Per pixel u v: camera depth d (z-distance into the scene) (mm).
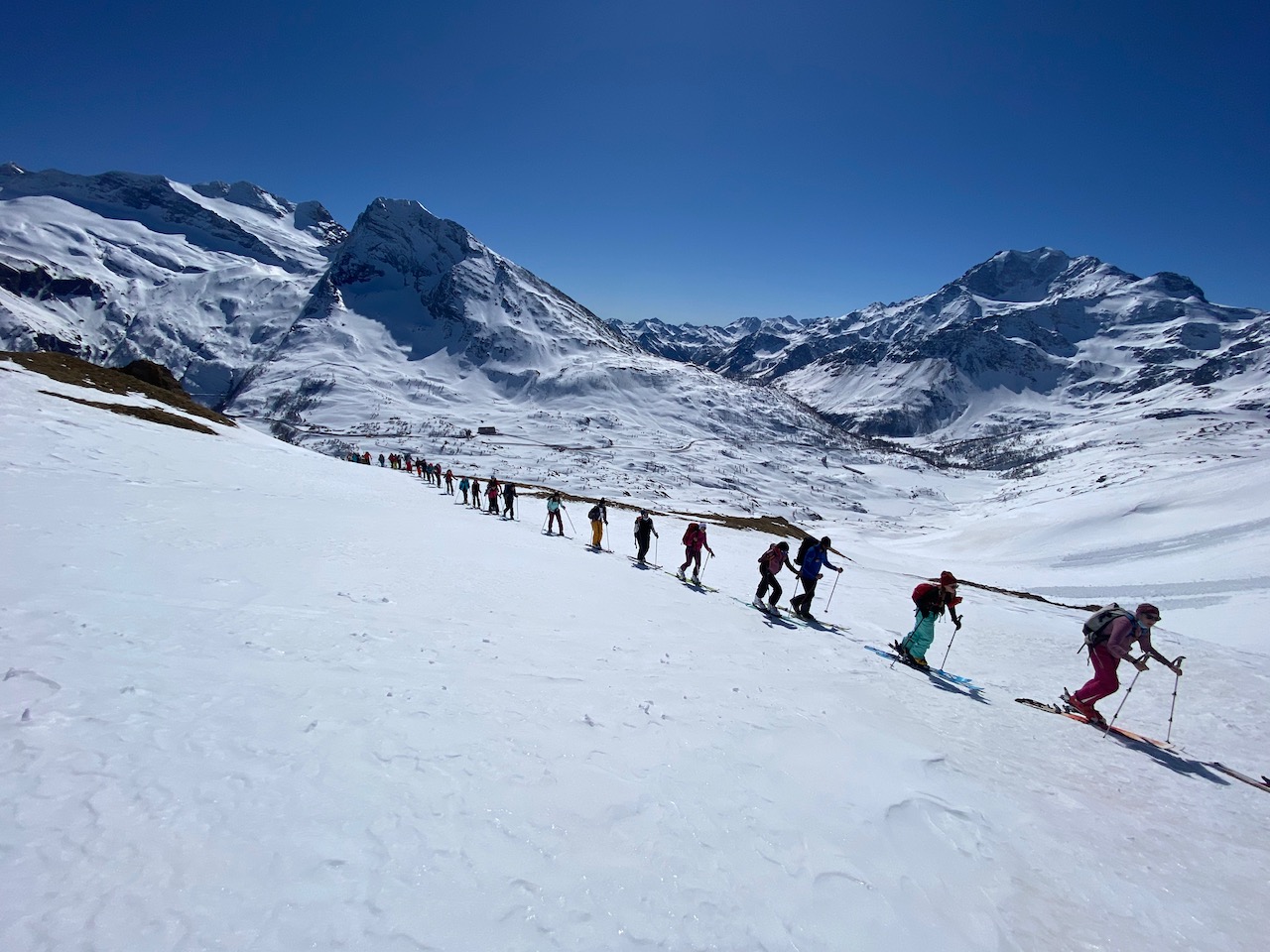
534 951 3291
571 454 183250
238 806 3932
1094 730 9609
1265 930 4703
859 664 11125
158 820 3678
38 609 6555
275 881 3410
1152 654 9633
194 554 10281
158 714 4867
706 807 4949
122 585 7988
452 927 3332
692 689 7855
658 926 3615
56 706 4672
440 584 11555
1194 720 11781
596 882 3881
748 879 4164
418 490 37812
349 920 3242
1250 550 59000
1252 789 8023
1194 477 102000
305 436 193375
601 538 21969
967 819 5535
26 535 9430
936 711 8984
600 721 6262
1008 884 4730
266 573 9945
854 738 6883
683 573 18047
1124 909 4684
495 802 4492
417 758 4895
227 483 20938
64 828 3475
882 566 53281
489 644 8375
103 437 21688
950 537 102438
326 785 4324
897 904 4195
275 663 6340
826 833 4887
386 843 3857
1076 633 20781
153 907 3096
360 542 14352
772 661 10180
